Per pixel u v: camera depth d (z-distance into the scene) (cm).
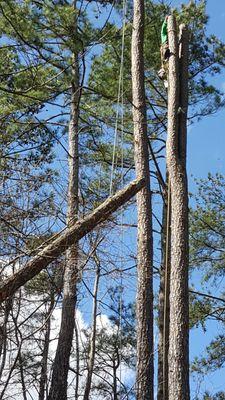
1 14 1409
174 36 977
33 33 1373
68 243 743
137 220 994
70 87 1455
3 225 870
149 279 965
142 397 909
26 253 777
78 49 1391
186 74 964
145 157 1023
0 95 1432
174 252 873
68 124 1441
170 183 916
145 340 938
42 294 1081
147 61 1496
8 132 1357
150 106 1493
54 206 899
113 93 1465
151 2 1518
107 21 1421
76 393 1195
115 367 1379
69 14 1379
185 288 854
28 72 1422
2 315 1003
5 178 903
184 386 808
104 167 1474
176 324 837
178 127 934
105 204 771
